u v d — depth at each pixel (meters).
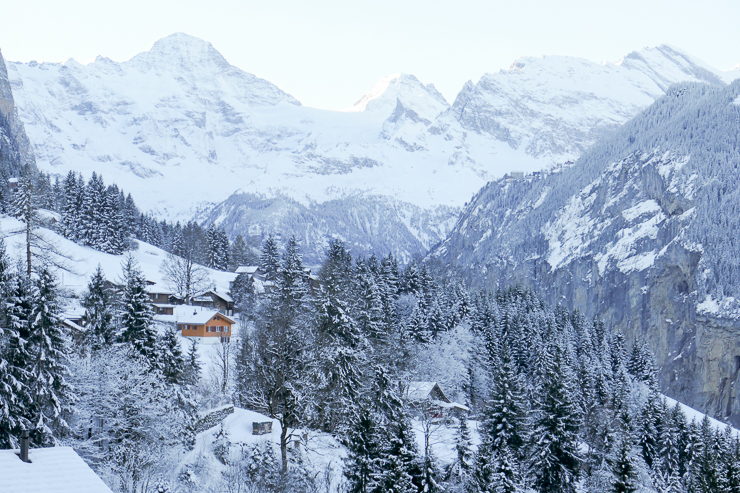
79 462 28.31
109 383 51.56
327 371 58.72
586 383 94.44
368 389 61.66
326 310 62.88
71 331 64.56
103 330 63.75
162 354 64.12
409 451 48.72
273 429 61.38
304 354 55.50
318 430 59.66
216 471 53.47
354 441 47.66
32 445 42.25
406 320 102.62
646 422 89.50
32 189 62.91
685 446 90.50
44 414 44.91
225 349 81.69
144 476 47.50
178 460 54.06
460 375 93.12
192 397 65.88
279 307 80.62
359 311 76.25
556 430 64.19
